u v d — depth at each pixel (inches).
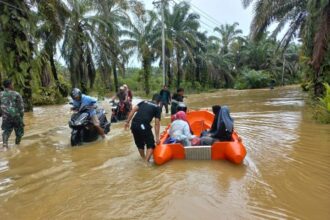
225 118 292.4
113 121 511.8
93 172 252.2
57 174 249.3
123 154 305.6
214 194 200.4
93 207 188.7
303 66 781.9
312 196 197.9
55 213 183.0
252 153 297.3
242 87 2191.2
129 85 1790.1
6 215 182.7
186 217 172.1
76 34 1058.7
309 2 589.6
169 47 1331.2
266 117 539.2
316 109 505.0
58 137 395.9
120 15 1229.7
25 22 600.7
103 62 1179.3
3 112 339.9
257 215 173.2
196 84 1911.9
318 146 319.3
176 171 246.1
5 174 251.8
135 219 172.4
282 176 233.0
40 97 916.6
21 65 610.5
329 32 585.9
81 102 361.4
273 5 761.6
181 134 295.0
